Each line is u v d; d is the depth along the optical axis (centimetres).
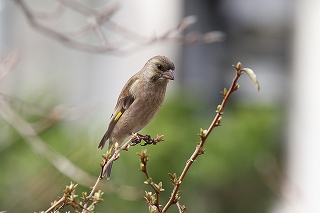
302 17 1591
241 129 1532
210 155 1455
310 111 1564
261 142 1536
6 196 1205
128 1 1881
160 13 1856
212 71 1861
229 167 1475
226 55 1864
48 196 1121
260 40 1847
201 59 1859
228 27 1866
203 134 605
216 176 1450
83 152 1203
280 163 1581
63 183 1103
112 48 1077
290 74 1669
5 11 2102
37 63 2088
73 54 2025
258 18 1847
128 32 1206
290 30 1714
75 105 1958
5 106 1084
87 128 1377
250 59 1858
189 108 1542
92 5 1944
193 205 1434
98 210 1311
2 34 2102
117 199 1316
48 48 2081
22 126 1109
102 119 1434
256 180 1487
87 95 1981
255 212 1495
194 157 606
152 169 1391
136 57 1878
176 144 1428
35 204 1152
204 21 1856
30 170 1229
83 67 1998
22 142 1260
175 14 1850
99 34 1088
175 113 1510
